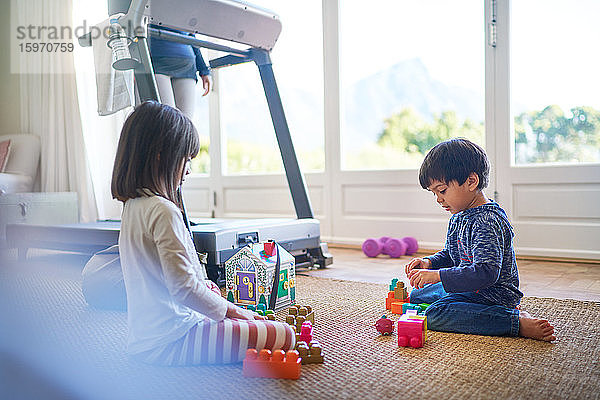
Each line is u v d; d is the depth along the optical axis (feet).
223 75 13.21
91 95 12.56
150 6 6.88
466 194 4.79
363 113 11.47
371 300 6.13
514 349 4.22
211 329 3.80
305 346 3.97
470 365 3.84
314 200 11.69
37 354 3.54
